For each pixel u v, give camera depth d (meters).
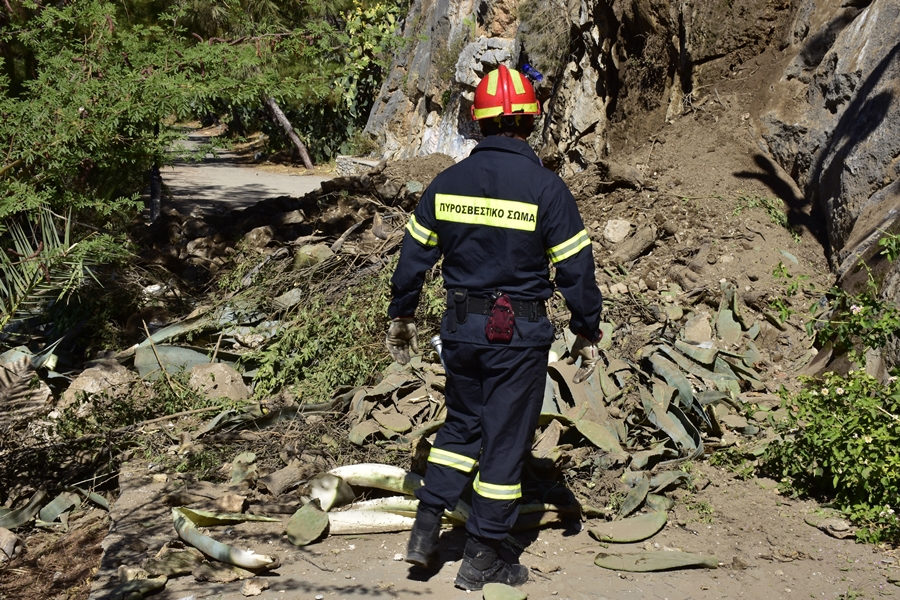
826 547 3.47
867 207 6.12
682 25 9.48
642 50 10.45
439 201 3.09
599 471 3.95
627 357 5.05
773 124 7.93
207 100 6.33
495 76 3.12
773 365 5.48
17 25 6.74
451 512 3.62
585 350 3.14
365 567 3.32
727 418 4.59
